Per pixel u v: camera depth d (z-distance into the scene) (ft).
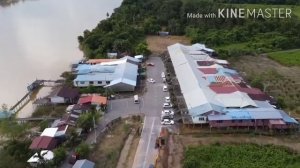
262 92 280.10
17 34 482.28
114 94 295.28
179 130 239.30
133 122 251.80
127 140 230.89
